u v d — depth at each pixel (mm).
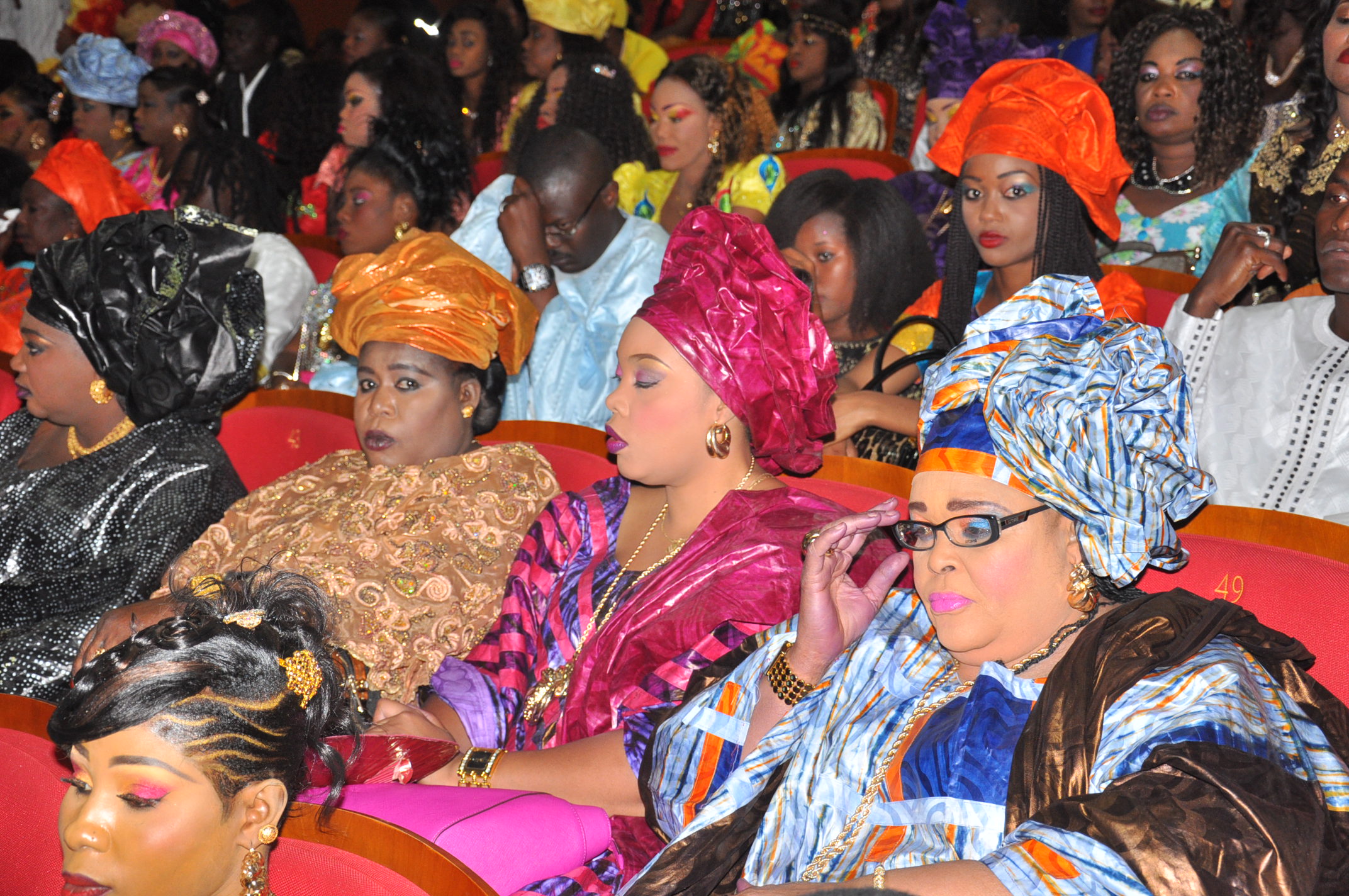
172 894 1486
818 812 1840
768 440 2445
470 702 2451
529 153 4402
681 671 2223
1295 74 4207
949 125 3617
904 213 3873
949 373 1771
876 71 6926
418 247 2916
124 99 7008
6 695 2090
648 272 4316
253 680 1500
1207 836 1344
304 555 2756
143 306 3117
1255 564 2096
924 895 1399
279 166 6820
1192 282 3535
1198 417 2943
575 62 5934
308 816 1776
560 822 1980
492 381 3064
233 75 7883
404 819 1857
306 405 3527
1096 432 1624
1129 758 1498
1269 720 1534
